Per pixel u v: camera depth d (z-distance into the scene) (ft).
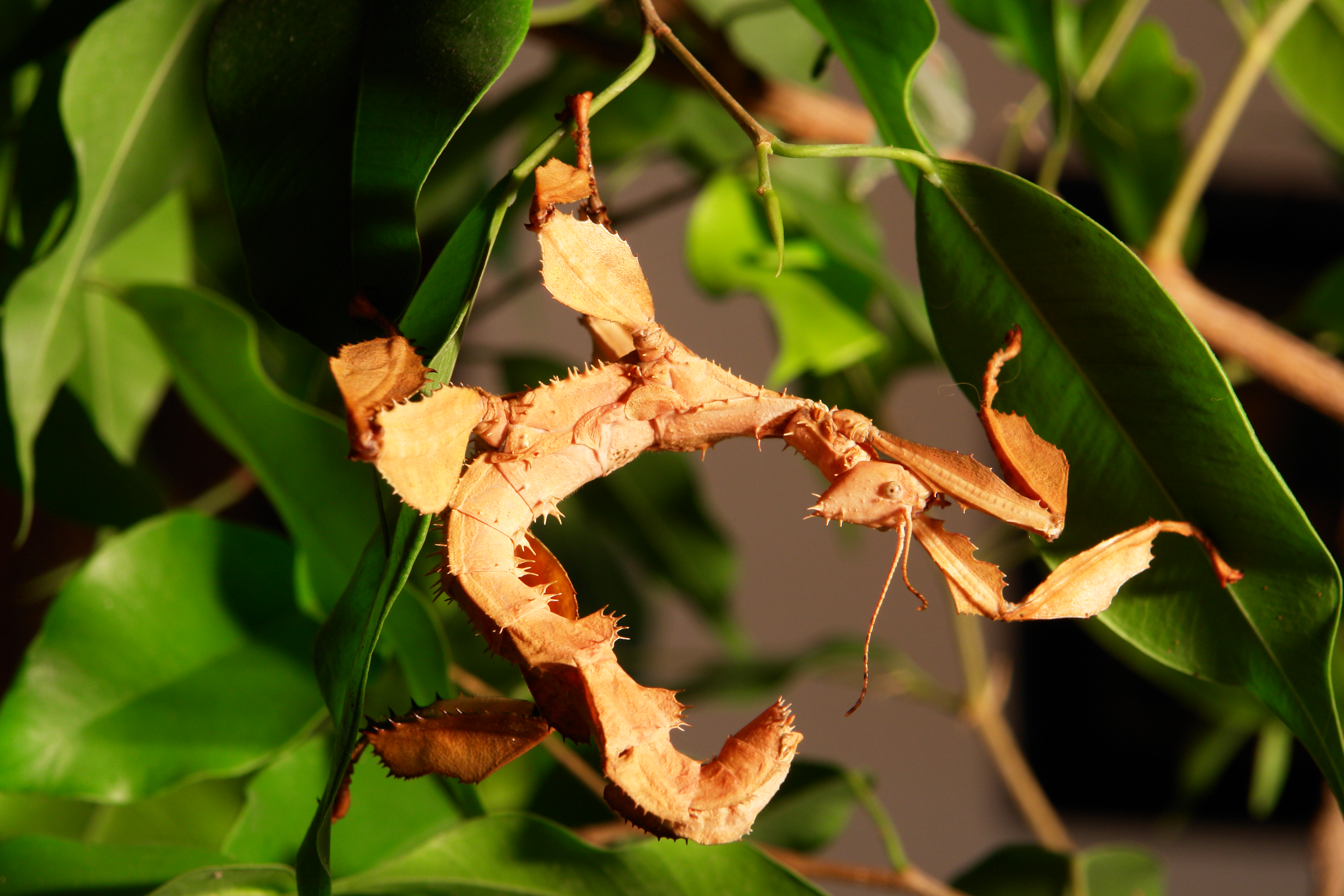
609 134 1.95
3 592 2.01
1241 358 1.64
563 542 2.22
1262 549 1.24
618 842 1.52
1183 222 1.62
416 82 1.21
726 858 1.33
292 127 1.22
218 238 1.87
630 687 1.20
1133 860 1.55
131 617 1.39
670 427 1.22
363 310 1.21
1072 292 1.24
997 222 1.24
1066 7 1.72
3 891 1.32
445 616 1.80
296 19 1.21
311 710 1.40
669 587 2.21
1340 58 1.69
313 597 1.42
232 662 1.40
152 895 1.27
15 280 1.38
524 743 1.21
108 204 1.37
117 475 1.57
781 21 1.77
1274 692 1.26
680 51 1.21
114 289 1.40
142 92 1.36
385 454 1.15
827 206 1.54
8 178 1.55
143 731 1.37
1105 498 1.26
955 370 1.28
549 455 1.21
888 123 1.29
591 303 1.20
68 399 1.56
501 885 1.33
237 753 1.38
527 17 1.21
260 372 1.38
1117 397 1.25
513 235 2.20
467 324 1.19
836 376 1.89
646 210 1.69
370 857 1.39
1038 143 1.93
